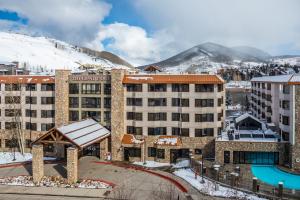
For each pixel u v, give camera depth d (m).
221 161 64.19
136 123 70.06
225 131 72.81
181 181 55.09
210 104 68.00
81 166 65.12
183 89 68.06
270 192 47.34
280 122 66.31
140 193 49.06
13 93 76.88
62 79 72.81
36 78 76.31
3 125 78.06
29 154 75.62
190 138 68.06
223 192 48.28
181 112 68.19
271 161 63.53
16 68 114.25
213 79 67.81
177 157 67.94
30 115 76.50
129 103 70.62
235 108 154.00
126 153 70.00
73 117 74.38
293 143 59.50
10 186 53.22
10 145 78.19
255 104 116.06
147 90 69.25
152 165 65.62
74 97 74.06
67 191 50.59
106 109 72.31
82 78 73.25
